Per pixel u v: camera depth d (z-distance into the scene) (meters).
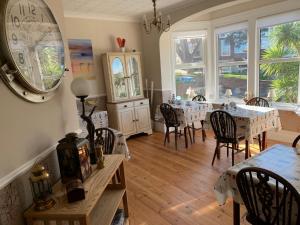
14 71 1.19
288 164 1.68
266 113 3.23
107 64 4.52
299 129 3.84
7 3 1.18
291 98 4.00
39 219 1.18
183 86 5.17
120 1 3.72
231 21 4.56
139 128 4.88
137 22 5.06
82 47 4.40
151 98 5.28
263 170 1.35
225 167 3.20
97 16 4.49
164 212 2.30
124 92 4.79
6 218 1.11
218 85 5.11
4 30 1.16
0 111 1.14
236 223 1.74
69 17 4.20
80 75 4.44
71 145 1.39
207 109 4.25
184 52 5.04
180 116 3.94
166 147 4.15
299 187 1.37
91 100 4.62
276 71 4.12
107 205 1.67
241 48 4.56
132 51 4.84
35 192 1.24
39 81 1.43
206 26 4.91
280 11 3.85
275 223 1.41
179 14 4.32
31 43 1.38
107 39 4.71
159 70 4.91
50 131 1.58
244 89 4.67
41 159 1.43
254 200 1.47
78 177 1.41
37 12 1.46
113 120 4.69
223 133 3.13
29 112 1.36
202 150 3.88
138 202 2.49
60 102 1.74
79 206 1.20
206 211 2.28
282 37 3.94
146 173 3.18
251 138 3.01
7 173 1.16
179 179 2.95
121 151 2.73
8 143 1.18
